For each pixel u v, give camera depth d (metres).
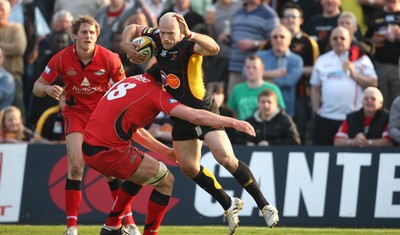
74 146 26.66
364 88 37.78
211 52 23.75
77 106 27.38
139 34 25.06
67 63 26.95
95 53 27.00
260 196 24.86
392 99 40.12
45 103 39.72
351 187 32.84
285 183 32.97
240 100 38.12
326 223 32.66
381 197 32.75
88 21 26.62
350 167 32.97
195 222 32.62
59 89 26.52
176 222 32.62
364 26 42.41
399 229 31.91
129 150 23.92
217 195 25.06
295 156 33.12
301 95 39.66
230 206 25.00
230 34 42.38
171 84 24.47
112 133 23.62
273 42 39.22
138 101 23.83
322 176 32.97
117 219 25.08
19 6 45.31
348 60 37.72
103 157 23.61
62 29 40.94
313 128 39.03
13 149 33.47
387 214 32.62
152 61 38.97
